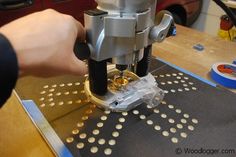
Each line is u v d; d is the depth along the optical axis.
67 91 0.47
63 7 0.84
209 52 0.65
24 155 0.34
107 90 0.43
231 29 0.93
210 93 0.47
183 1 1.28
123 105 0.41
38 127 0.38
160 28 0.36
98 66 0.38
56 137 0.36
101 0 0.32
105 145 0.35
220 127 0.39
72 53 0.30
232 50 0.66
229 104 0.44
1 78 0.24
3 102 0.26
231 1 0.89
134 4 0.32
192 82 0.50
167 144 0.35
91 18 0.32
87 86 0.46
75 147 0.34
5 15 0.74
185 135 0.37
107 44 0.34
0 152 0.35
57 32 0.28
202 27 1.43
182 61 0.60
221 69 0.54
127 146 0.35
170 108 0.43
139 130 0.38
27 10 0.78
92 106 0.43
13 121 0.40
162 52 0.65
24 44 0.25
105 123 0.39
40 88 0.47
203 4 1.38
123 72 0.46
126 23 0.31
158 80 0.51
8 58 0.23
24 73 0.27
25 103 0.44
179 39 0.72
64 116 0.40
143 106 0.43
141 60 0.45
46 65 0.27
